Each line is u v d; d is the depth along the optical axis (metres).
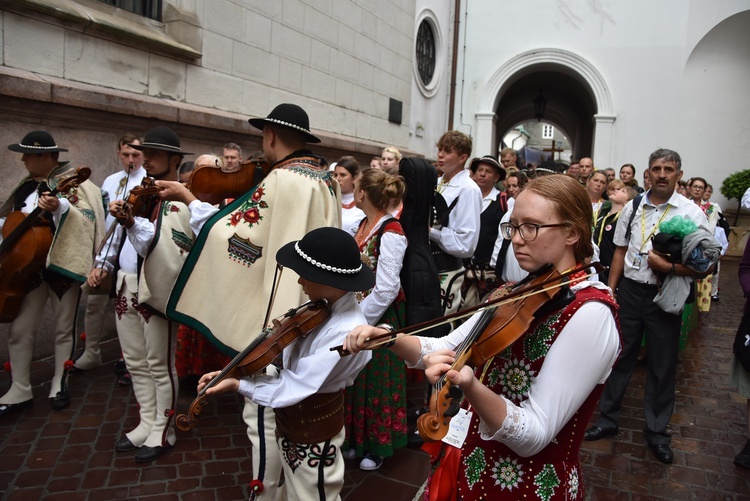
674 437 4.07
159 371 3.47
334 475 2.25
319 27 8.21
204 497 3.10
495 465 1.56
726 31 12.62
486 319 1.55
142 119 5.55
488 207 4.94
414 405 4.35
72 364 4.21
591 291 1.49
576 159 20.42
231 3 6.56
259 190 2.81
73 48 4.98
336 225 3.03
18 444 3.59
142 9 5.83
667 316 3.79
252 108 6.99
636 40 13.15
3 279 3.86
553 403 1.40
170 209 3.42
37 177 4.12
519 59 13.78
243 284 2.77
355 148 9.09
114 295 3.64
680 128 13.06
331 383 2.18
